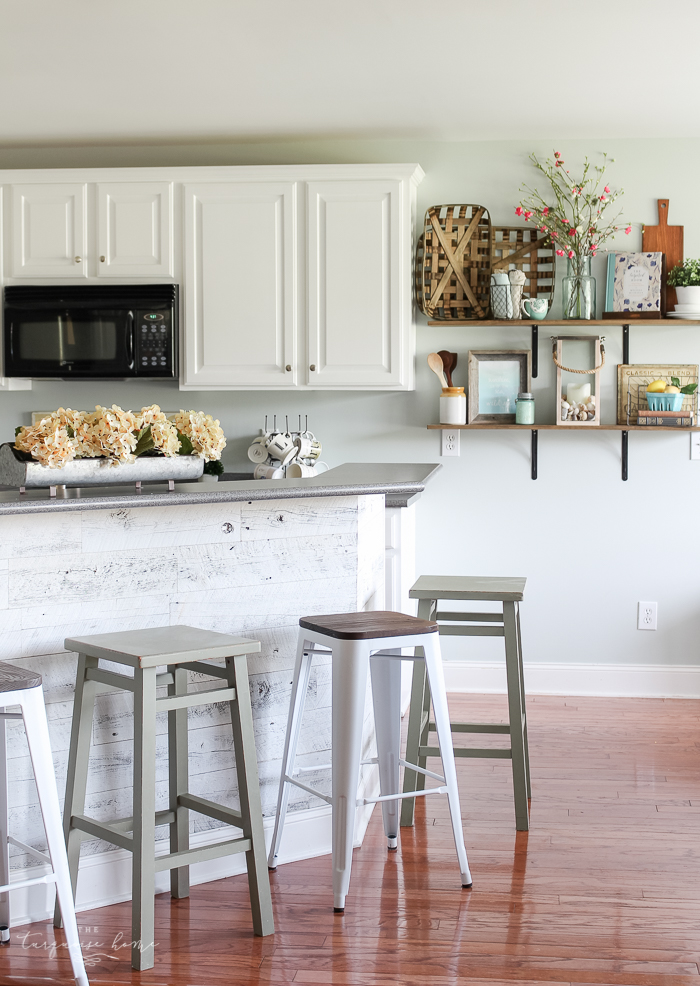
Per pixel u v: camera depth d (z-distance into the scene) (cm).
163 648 199
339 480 265
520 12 276
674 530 400
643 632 404
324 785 257
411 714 265
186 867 230
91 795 225
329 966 198
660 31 289
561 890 232
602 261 396
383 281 377
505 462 407
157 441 227
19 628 216
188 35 292
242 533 245
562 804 286
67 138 396
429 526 411
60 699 222
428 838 263
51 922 219
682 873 240
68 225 389
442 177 401
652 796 292
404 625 225
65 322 387
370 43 299
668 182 393
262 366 386
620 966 198
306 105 357
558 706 390
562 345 400
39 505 196
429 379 407
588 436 402
